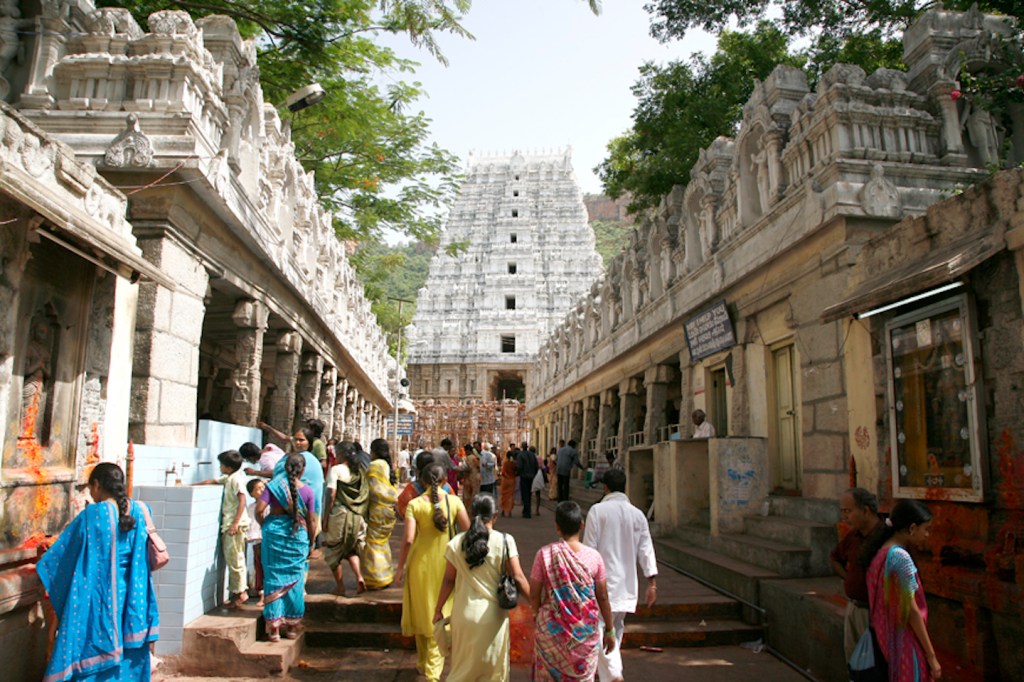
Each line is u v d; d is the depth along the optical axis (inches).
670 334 620.1
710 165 537.6
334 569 303.9
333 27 541.3
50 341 221.3
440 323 2273.6
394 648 279.4
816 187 365.4
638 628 292.0
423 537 243.6
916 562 246.8
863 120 360.2
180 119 308.0
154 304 298.7
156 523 246.5
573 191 2386.8
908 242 277.4
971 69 378.0
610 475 243.9
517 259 2266.2
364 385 1020.5
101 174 304.3
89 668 179.0
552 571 190.9
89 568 183.0
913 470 256.8
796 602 269.1
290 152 505.0
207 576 263.9
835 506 330.3
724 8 609.9
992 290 225.5
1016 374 214.2
